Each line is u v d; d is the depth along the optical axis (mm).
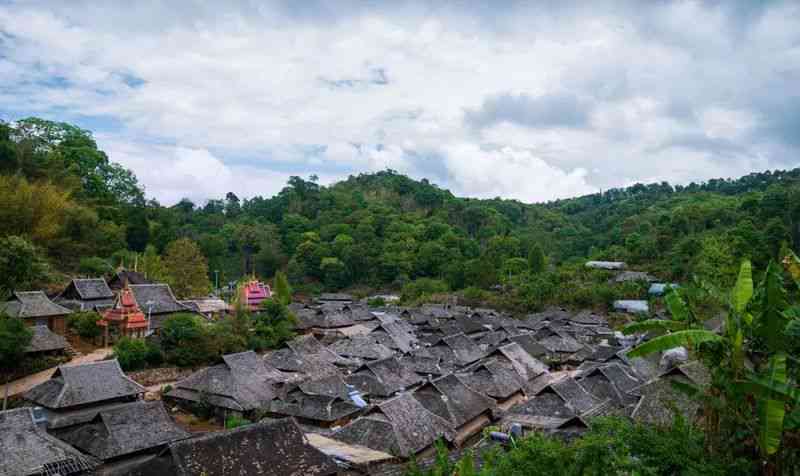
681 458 17969
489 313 100125
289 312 69000
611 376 48344
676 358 45406
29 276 54406
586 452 18625
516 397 52219
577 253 151125
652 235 125312
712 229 111500
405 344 69812
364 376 50844
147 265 77625
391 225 151625
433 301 110312
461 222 170250
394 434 35188
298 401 42812
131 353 49438
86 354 51000
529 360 59281
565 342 73812
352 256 132750
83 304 59562
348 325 81938
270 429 29828
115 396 39125
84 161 91625
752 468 17797
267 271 137750
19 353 43875
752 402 17891
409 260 133625
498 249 139000
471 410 42594
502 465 20172
